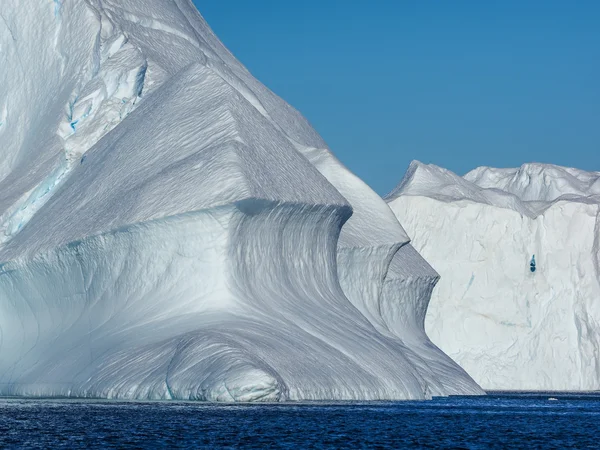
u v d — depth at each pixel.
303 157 117.62
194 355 89.06
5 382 108.88
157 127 117.38
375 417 80.38
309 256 110.88
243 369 85.44
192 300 100.62
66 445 60.09
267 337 96.00
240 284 101.69
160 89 126.31
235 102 115.50
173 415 75.88
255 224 102.88
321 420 75.25
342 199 113.06
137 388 89.81
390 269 130.00
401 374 105.75
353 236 124.12
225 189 100.38
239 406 83.31
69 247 108.69
